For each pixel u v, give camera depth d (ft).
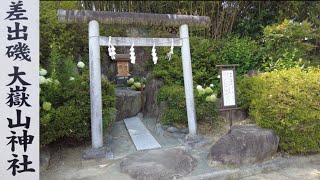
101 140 12.31
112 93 14.43
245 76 17.42
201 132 15.35
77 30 21.35
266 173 11.06
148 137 15.11
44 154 12.14
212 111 15.80
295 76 13.56
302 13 23.54
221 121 16.19
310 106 11.81
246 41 21.54
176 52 21.44
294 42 19.27
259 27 24.30
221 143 11.80
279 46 19.71
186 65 14.05
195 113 14.49
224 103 14.33
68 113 12.28
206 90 16.34
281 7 24.56
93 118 12.18
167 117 15.92
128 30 23.88
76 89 13.16
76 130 12.55
